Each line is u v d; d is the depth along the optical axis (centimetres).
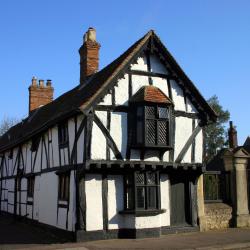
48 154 1523
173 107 1323
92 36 1705
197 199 1377
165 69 1348
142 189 1244
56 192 1395
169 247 1052
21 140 1816
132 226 1215
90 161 1161
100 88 1210
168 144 1268
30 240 1255
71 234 1217
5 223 1792
